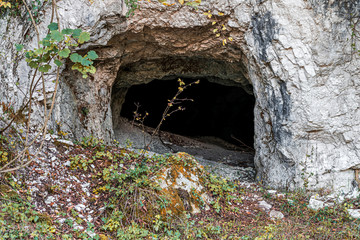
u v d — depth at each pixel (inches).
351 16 233.0
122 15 251.0
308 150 242.5
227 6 251.0
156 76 352.8
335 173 238.2
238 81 355.9
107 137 293.4
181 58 339.3
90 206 194.4
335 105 237.5
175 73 353.1
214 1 251.3
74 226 173.5
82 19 238.8
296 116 241.6
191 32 269.3
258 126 275.6
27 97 228.8
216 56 292.8
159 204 190.1
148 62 333.7
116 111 395.5
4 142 200.2
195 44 280.7
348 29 234.5
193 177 217.3
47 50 153.3
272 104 253.4
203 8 253.6
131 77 350.6
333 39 235.1
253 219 206.7
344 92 237.9
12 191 172.7
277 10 239.3
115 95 382.6
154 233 181.0
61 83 247.9
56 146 223.8
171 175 209.0
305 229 193.2
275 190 251.4
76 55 151.8
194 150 416.2
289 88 242.1
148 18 258.2
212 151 423.2
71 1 238.8
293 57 239.3
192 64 345.7
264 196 240.5
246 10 250.5
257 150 278.7
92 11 239.8
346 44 235.3
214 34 268.8
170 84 547.5
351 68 236.8
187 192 205.8
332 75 236.8
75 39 240.8
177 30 267.4
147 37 276.8
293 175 245.8
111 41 266.1
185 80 546.0
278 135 251.6
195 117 618.2
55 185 195.8
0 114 213.2
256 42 252.7
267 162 266.8
